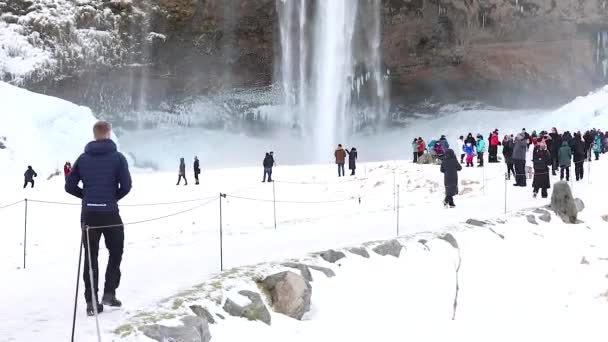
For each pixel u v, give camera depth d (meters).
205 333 5.64
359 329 6.66
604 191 16.78
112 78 59.66
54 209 21.73
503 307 7.75
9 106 40.53
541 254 10.56
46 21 57.06
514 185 19.08
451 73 60.50
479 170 22.69
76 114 44.09
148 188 27.08
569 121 42.53
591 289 8.41
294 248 9.88
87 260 6.13
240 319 6.24
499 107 62.53
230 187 26.34
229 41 60.50
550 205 13.93
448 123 61.38
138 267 8.94
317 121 62.56
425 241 9.67
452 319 7.21
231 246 10.65
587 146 25.62
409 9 56.06
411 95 64.38
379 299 7.58
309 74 62.78
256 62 62.56
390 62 60.59
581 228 12.64
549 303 7.93
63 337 5.39
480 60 58.66
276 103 64.88
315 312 7.03
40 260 11.77
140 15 58.59
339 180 25.36
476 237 10.58
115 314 6.07
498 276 9.12
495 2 53.94
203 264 8.86
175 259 9.56
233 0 57.09
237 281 6.79
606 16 53.66
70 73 57.41
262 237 11.81
